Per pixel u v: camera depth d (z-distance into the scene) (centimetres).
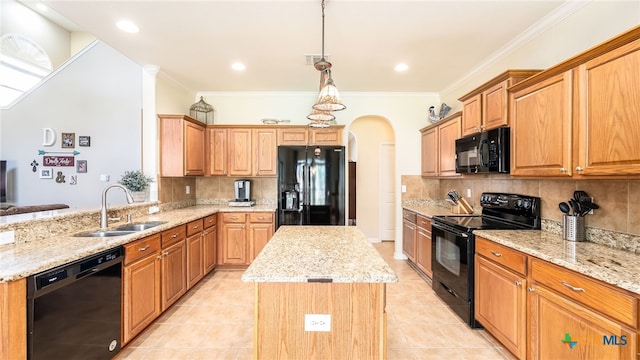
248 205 414
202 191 446
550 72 187
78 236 220
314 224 392
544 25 238
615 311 126
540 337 168
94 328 178
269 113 449
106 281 188
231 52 299
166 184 366
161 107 364
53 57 598
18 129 445
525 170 214
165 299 257
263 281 129
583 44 208
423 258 354
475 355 206
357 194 565
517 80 232
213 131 414
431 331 238
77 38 639
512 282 192
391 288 329
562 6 216
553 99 187
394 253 461
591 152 161
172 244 271
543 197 239
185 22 241
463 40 271
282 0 211
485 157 253
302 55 306
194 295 309
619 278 125
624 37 139
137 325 217
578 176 170
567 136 175
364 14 228
